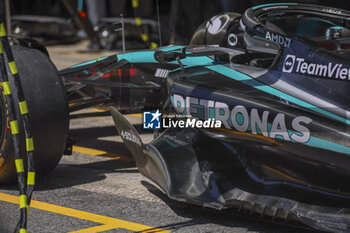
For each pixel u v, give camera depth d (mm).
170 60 15141
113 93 19891
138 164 15617
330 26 18781
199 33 20781
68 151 16938
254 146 13453
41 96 14680
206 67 15797
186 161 14477
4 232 12555
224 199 13234
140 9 32406
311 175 12719
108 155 19938
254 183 13656
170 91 15266
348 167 11773
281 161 13117
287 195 12906
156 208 14164
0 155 14625
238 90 13750
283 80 13578
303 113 12328
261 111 12883
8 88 10000
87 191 15562
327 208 12258
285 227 12852
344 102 12320
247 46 16734
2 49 9867
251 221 13250
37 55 15398
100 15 57219
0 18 9812
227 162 14367
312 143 12117
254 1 22516
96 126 25000
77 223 13125
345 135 11664
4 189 15547
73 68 20969
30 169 10219
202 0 24000
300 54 13391
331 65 12688
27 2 72750
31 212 13836
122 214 13727
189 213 13805
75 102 18641
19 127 14117
